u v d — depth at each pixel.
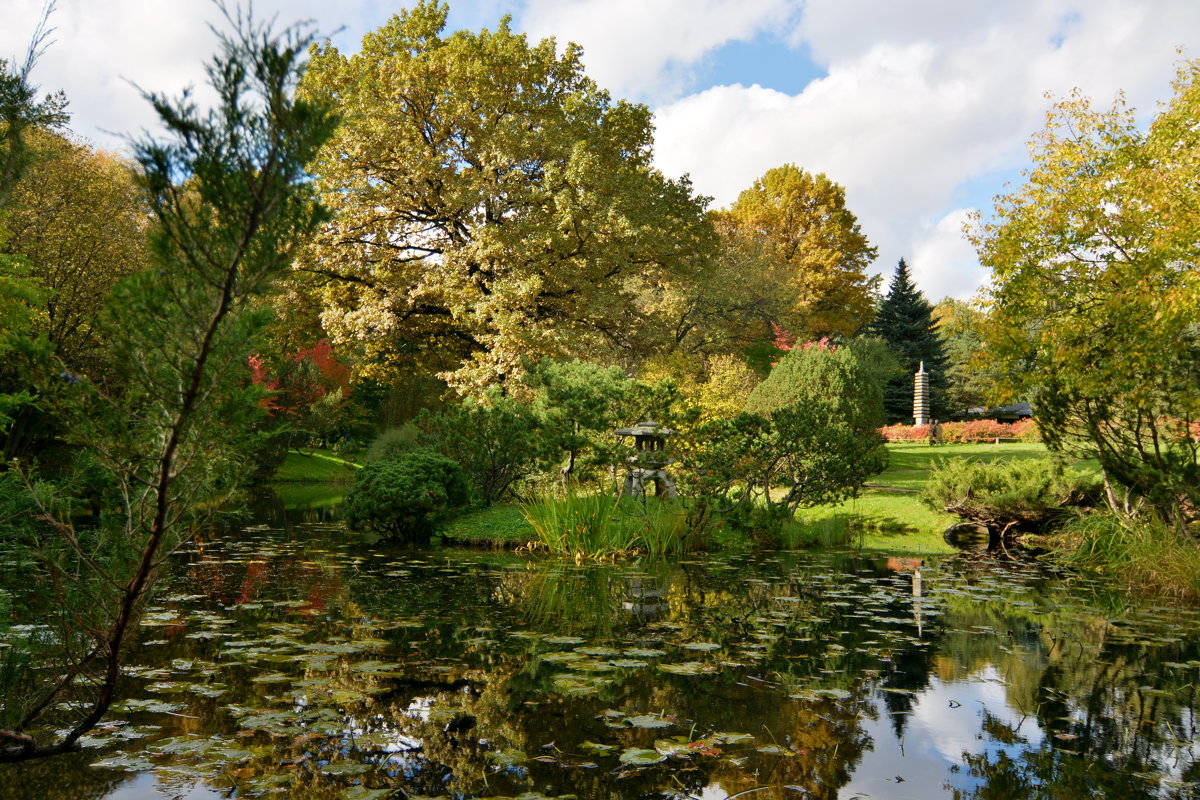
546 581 7.55
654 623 5.60
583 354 20.00
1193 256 10.70
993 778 2.83
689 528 10.77
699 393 21.89
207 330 2.10
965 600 6.80
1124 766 2.97
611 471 14.15
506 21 20.59
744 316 35.28
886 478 18.62
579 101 20.16
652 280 32.94
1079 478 10.87
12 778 2.69
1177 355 8.57
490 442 12.59
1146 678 4.26
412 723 3.35
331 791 2.63
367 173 19.86
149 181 1.99
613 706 3.63
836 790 2.71
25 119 2.94
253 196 1.99
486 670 4.21
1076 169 13.27
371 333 20.23
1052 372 10.30
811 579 7.95
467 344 23.53
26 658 3.42
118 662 2.31
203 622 5.32
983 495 11.22
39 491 2.83
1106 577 8.41
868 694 3.90
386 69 19.62
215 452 2.30
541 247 18.80
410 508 10.41
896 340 41.84
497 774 2.81
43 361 2.16
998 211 13.82
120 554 2.45
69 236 14.62
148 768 2.80
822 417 11.88
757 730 3.33
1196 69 12.27
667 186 22.03
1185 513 8.74
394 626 5.32
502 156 18.64
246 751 2.97
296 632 5.03
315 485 25.80
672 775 2.83
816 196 43.25
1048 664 4.55
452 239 21.28
